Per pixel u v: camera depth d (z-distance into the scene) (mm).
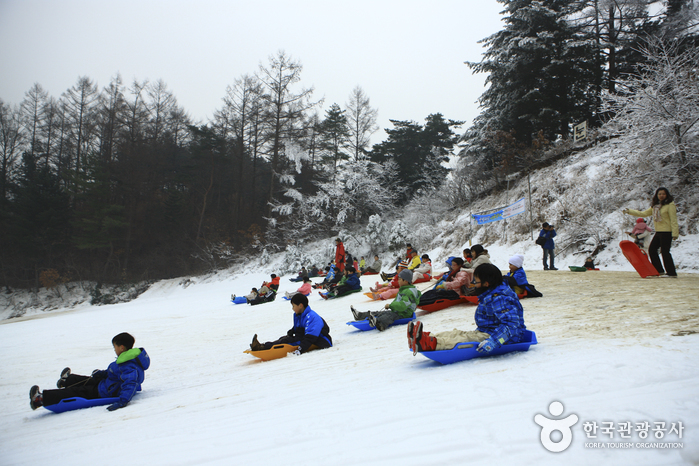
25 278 39750
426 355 3742
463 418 2266
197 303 21422
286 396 3402
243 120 43906
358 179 34656
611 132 18047
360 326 7121
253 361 6078
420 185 39500
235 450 2264
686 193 14000
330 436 2268
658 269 9398
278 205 37719
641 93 13930
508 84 26359
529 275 12555
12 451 3055
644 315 4691
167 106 49750
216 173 46156
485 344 3645
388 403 2734
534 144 23422
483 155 27578
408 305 6832
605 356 3051
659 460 1657
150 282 39188
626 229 14602
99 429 3363
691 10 22594
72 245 40844
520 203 17734
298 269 31250
